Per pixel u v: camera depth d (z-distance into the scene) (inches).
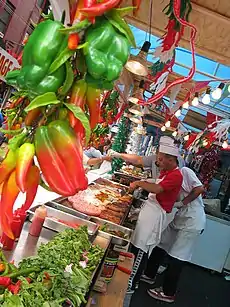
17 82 28.7
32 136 29.0
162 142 173.6
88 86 29.6
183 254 192.5
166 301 190.7
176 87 131.8
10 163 28.1
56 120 28.8
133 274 164.2
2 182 28.5
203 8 112.2
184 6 63.6
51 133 28.2
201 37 130.7
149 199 168.4
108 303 94.1
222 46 131.9
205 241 278.1
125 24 28.8
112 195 175.8
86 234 88.6
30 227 82.5
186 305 196.5
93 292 97.3
